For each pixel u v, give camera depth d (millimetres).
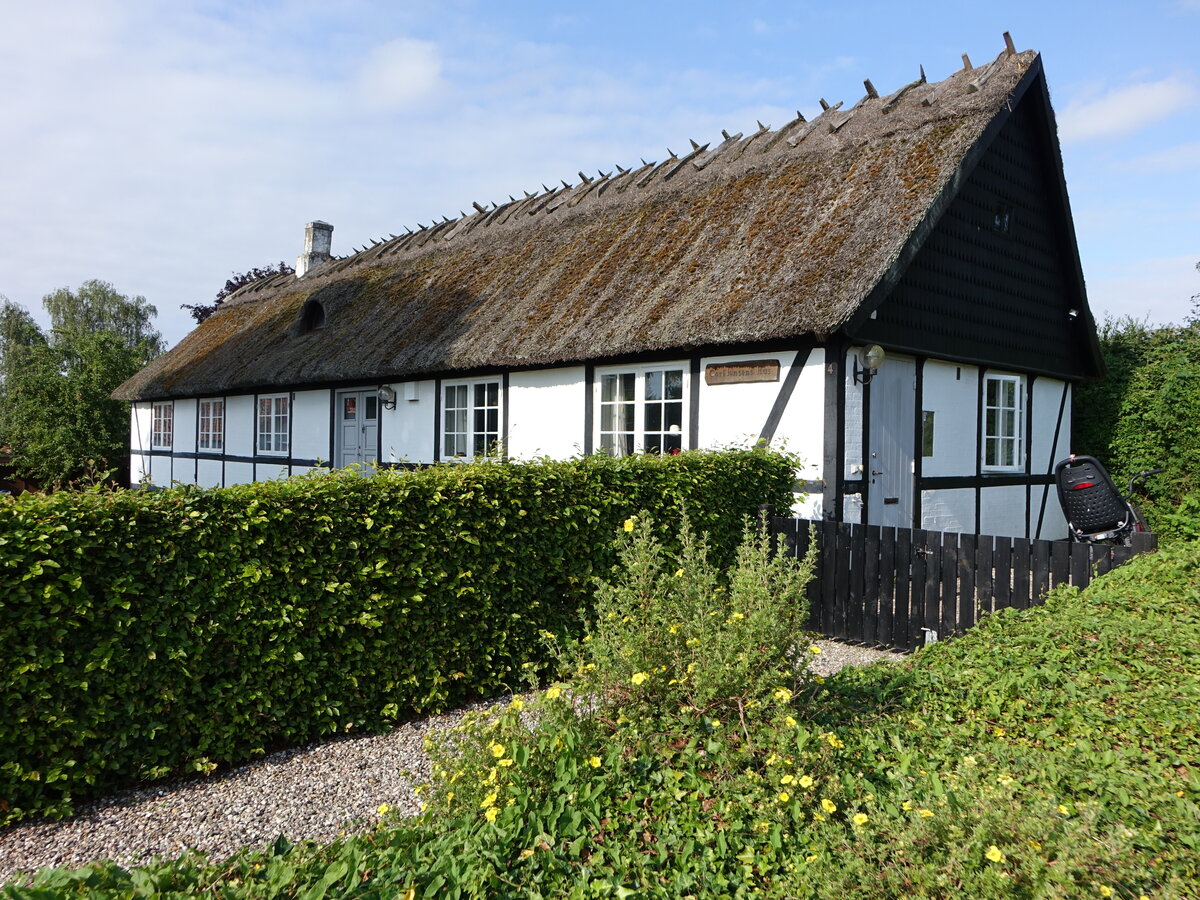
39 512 4062
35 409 22469
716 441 9336
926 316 9430
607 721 3750
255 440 17344
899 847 2906
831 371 8328
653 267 10719
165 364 21156
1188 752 3586
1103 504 8656
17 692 3947
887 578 7109
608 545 6410
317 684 4988
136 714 4352
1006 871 2719
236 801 4246
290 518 4879
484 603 5715
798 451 8602
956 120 9648
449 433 12820
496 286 13109
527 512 5969
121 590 4242
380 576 5199
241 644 4684
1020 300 11281
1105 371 12773
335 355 14250
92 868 2451
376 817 4031
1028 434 11812
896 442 9320
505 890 2768
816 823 3217
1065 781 3395
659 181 12797
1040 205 11672
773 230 9805
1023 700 4215
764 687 3781
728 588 5867
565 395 11016
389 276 16391
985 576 6543
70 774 4141
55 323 54688
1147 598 5258
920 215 8523
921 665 5016
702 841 3135
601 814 3232
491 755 3404
